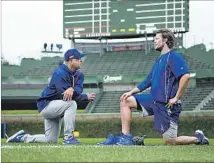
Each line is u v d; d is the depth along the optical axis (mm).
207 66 25172
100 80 28094
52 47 30266
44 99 5555
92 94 5617
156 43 4965
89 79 28250
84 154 2965
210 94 24250
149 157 2783
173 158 2740
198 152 3375
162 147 4066
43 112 5582
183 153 3230
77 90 5500
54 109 5441
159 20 27703
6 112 26672
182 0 27078
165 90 4832
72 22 29656
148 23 27953
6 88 28828
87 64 29547
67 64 5508
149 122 18828
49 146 4137
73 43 29844
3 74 28875
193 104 24250
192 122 16938
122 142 4828
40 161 2408
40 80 28766
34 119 21172
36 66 29859
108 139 4938
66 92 5352
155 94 4867
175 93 4828
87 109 26281
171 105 4816
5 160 2471
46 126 5805
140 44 30031
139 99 4914
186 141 5059
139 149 3621
